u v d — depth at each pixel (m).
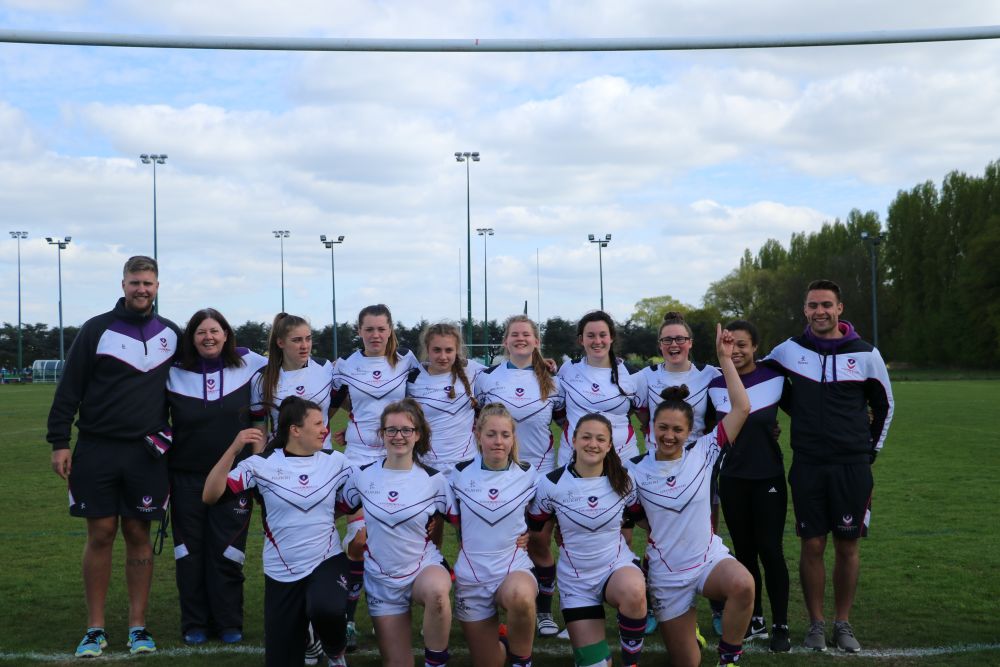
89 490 5.30
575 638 4.71
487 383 6.10
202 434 5.59
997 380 49.38
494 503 4.80
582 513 4.77
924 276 65.81
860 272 68.88
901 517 9.27
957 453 14.89
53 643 5.43
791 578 7.02
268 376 5.80
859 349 5.41
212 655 5.21
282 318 5.86
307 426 4.91
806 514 5.37
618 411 5.97
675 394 5.20
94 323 5.42
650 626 5.78
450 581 4.68
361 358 6.03
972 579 6.75
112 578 7.12
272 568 4.75
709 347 56.44
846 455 5.31
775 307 79.12
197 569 5.56
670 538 4.90
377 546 4.75
